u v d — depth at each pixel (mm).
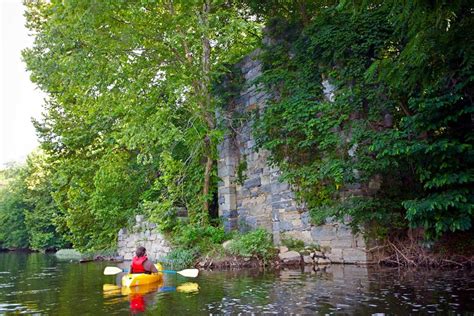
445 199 7930
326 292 6266
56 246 33812
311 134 10812
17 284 8898
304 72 11430
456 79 7973
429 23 6270
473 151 7816
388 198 10102
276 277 8453
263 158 13297
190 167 14812
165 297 6422
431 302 5211
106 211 17578
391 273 8250
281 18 12742
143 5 12117
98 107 13938
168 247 13547
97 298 6559
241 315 4852
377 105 9953
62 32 12047
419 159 8547
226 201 14352
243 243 11367
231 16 12789
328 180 10758
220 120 14398
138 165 18500
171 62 14070
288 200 11820
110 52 12734
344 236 10383
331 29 10789
